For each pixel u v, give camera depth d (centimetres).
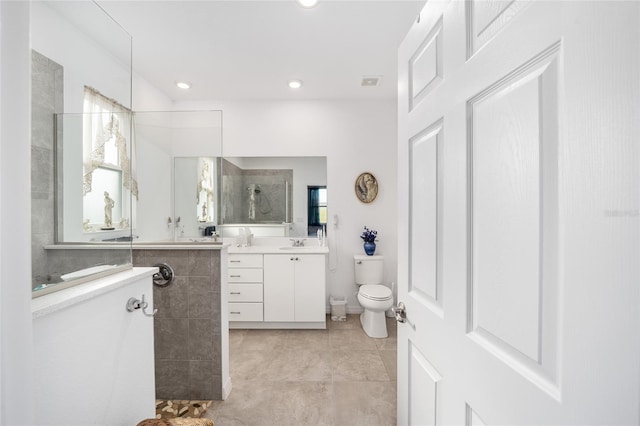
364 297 265
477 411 60
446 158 72
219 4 168
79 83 102
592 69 36
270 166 327
